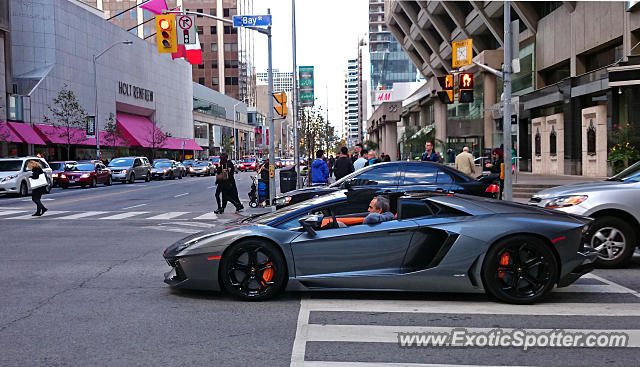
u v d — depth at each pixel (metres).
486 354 4.41
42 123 46.25
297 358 4.32
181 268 6.25
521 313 5.58
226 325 5.26
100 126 59.16
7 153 39.88
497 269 5.84
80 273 7.94
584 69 30.05
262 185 19.66
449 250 5.86
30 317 5.61
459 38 48.41
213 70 122.62
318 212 6.59
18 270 8.18
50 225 14.41
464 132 47.59
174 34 19.97
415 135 62.16
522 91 39.00
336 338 4.83
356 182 11.02
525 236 5.83
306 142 55.53
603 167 26.91
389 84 121.56
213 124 107.25
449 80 19.92
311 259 6.07
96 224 14.66
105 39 60.88
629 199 7.60
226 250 6.16
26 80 46.38
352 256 6.06
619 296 6.33
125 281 7.37
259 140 141.12
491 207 6.10
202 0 121.56
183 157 78.94
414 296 6.36
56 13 49.59
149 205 21.08
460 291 5.95
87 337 4.92
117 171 39.28
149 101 74.38
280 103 20.56
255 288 6.14
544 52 35.00
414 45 60.41
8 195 27.33
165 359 4.34
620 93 25.44
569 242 5.86
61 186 33.19
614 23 26.00
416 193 6.58
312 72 27.11
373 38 134.50
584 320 5.34
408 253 6.06
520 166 40.19
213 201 22.98
